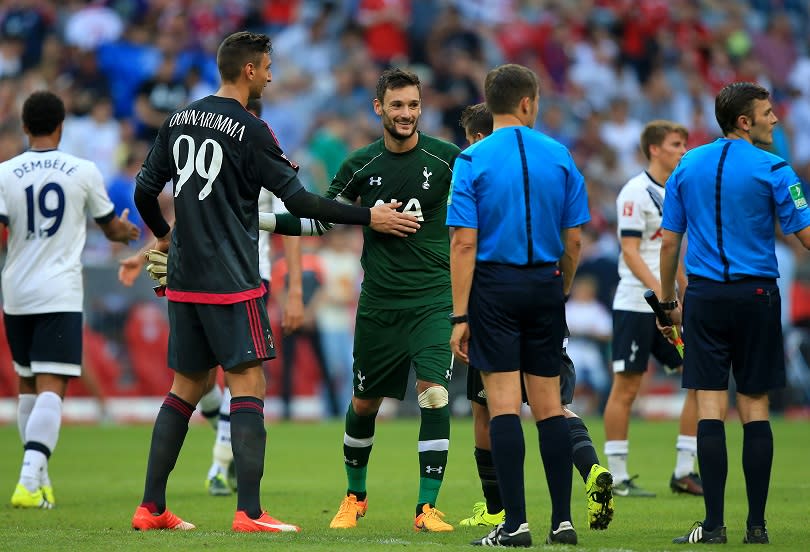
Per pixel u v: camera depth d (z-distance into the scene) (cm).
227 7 7619
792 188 2012
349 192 2431
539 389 1959
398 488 3203
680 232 2136
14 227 2831
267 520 2139
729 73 8456
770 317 2030
